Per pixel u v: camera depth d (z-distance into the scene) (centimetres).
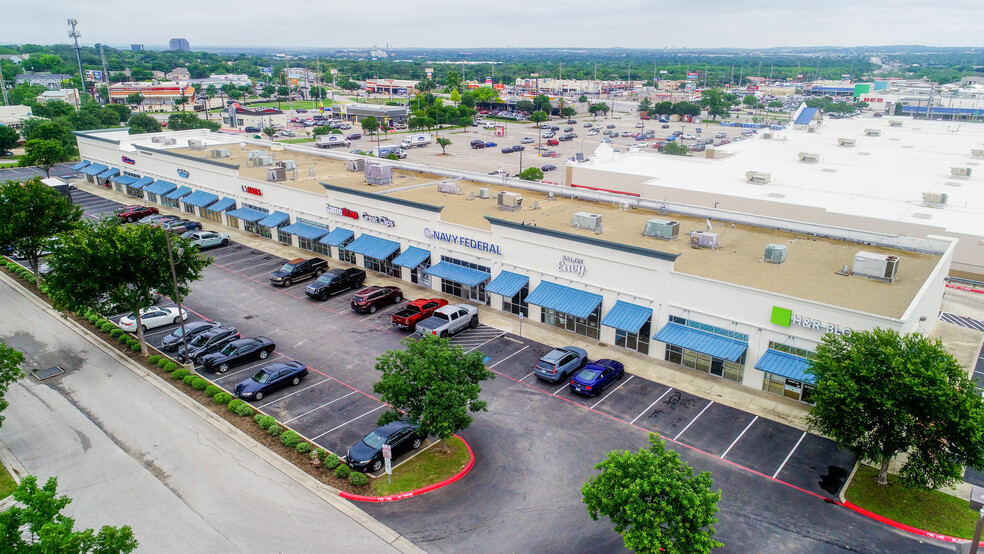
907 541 2617
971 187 7175
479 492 2925
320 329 4772
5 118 15900
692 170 8056
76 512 2753
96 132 10362
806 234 5128
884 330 3403
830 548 2573
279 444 3284
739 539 2620
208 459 3155
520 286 4831
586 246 4497
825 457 3203
